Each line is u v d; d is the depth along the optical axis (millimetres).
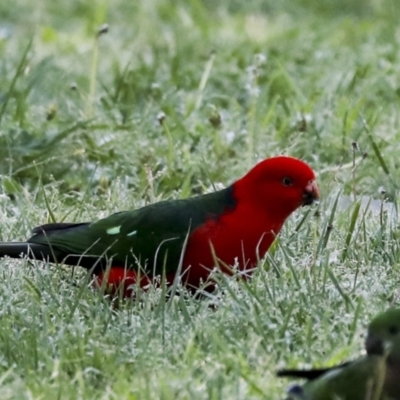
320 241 10625
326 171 13078
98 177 12992
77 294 9430
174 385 7797
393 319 7273
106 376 8148
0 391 7828
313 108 15008
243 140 13953
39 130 13797
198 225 9680
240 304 9055
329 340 8570
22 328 8867
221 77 16672
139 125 14094
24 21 21250
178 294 9773
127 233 9781
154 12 21422
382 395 7121
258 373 8062
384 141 13898
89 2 22094
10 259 10438
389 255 10648
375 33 19953
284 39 19562
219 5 22984
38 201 12047
